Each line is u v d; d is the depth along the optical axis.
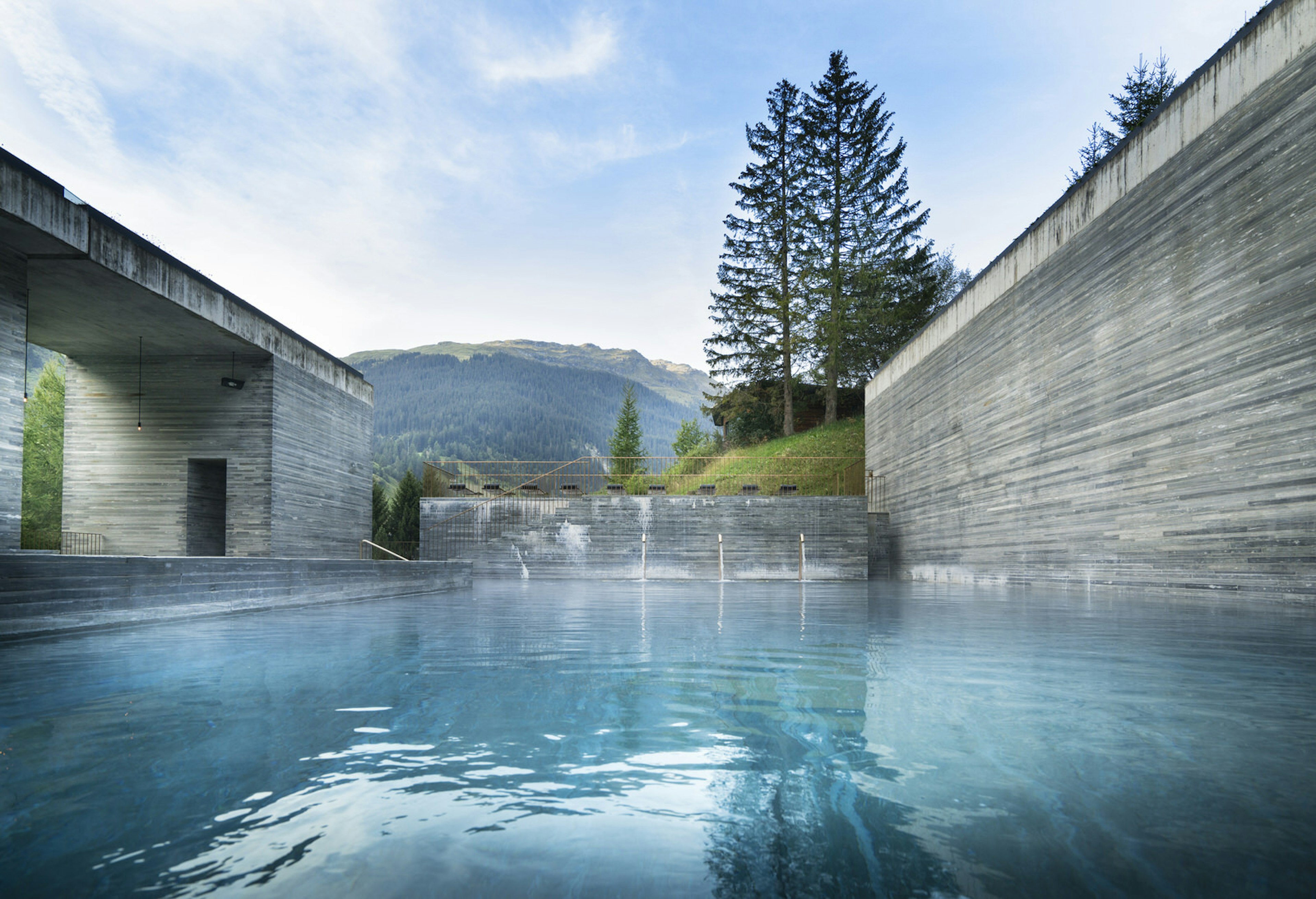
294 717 2.17
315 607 7.71
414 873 1.08
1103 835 1.25
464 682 2.77
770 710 2.26
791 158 30.06
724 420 34.16
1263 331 7.39
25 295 9.17
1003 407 13.31
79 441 14.45
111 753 1.76
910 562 18.66
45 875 1.07
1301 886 1.04
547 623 5.56
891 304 28.61
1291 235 7.05
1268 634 4.65
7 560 4.44
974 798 1.44
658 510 18.88
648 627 5.25
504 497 19.20
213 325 12.50
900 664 3.28
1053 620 5.79
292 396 15.18
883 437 21.08
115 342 13.62
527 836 1.24
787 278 30.25
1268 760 1.72
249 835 1.24
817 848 1.19
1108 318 10.09
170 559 5.87
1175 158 8.76
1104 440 10.16
